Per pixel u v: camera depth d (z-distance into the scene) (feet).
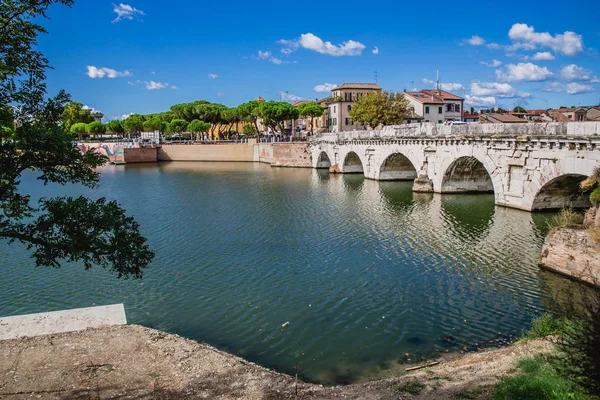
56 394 42.88
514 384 38.14
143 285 81.61
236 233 116.78
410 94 377.09
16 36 34.27
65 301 75.72
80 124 448.65
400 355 56.44
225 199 175.32
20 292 79.77
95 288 80.84
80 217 37.65
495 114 347.56
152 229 123.13
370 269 86.58
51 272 89.45
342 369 53.83
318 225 124.06
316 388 45.09
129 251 39.14
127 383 45.21
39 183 253.44
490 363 47.57
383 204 154.81
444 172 168.35
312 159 317.83
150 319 68.33
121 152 384.27
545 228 108.47
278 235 113.70
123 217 40.27
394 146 205.26
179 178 262.67
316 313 68.90
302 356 57.00
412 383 44.29
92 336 56.44
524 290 73.51
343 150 265.75
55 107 37.45
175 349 53.16
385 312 68.39
